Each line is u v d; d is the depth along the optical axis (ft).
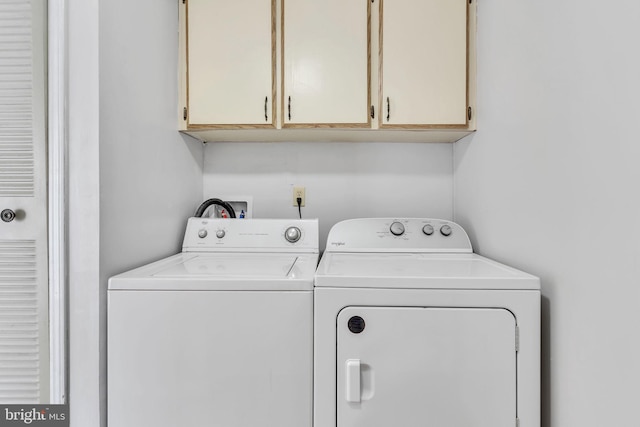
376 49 5.28
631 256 2.45
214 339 3.41
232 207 6.44
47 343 3.41
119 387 3.42
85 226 3.43
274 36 5.29
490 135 4.79
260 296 3.40
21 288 3.43
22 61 3.40
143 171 4.33
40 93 3.39
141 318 3.42
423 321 3.32
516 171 4.07
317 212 6.46
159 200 4.77
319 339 3.36
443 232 5.47
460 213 6.04
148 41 4.44
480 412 3.30
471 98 5.26
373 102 5.31
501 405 3.28
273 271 3.88
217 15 5.32
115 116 3.72
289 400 3.38
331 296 3.36
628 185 2.47
